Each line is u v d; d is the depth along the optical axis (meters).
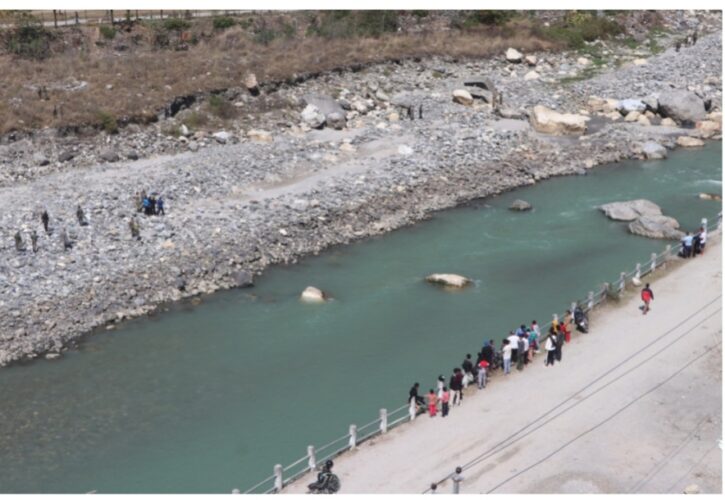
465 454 37.84
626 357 45.31
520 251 60.72
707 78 98.56
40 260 54.97
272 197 65.81
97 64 83.00
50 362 47.31
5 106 72.69
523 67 102.25
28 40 85.12
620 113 89.81
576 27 112.25
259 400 43.75
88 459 39.66
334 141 77.81
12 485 37.91
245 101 83.25
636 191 71.88
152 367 46.81
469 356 43.06
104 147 72.56
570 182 74.19
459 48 102.44
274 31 98.56
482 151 77.44
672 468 36.69
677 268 56.03
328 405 43.19
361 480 36.25
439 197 69.19
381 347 48.41
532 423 39.88
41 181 66.50
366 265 58.62
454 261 59.16
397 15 108.19
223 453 39.81
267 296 54.38
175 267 55.84
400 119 84.94
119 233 58.88
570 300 53.41
